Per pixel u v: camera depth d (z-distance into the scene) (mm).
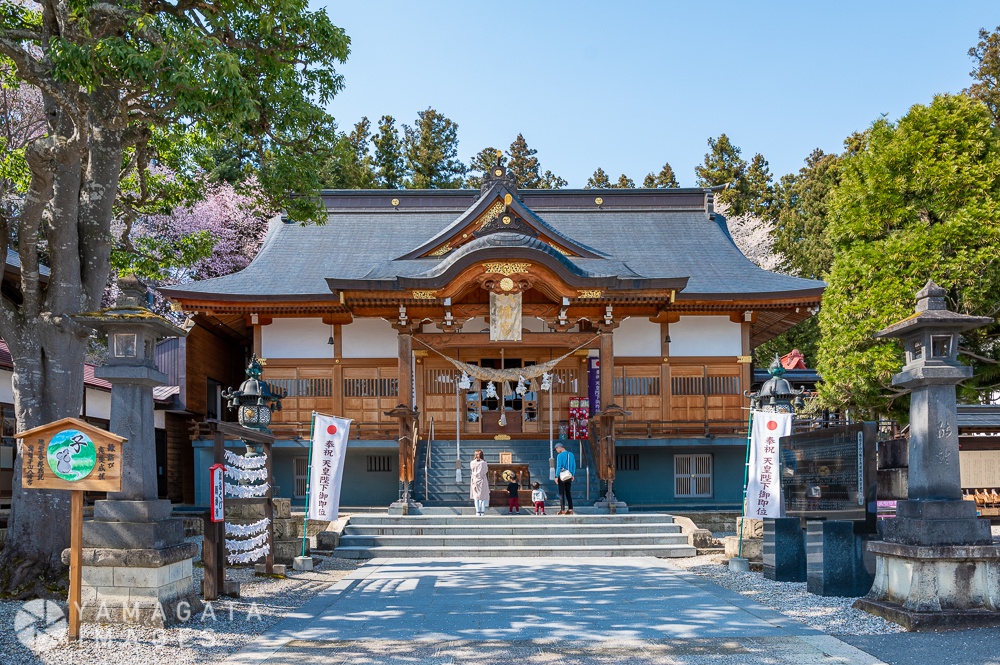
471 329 26688
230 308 25562
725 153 57531
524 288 22969
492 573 15148
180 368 27156
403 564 16625
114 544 9695
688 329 26859
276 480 25609
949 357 10523
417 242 30453
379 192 32125
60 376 12375
